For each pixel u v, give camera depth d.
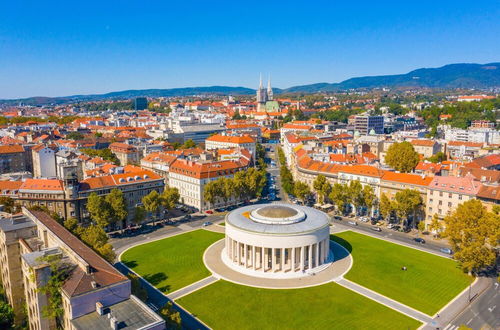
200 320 116.38
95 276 94.00
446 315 118.56
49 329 97.00
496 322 114.75
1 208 157.12
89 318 87.69
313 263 149.75
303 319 116.69
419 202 185.12
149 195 196.75
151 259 159.88
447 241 177.88
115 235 188.88
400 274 145.00
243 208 172.62
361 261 156.25
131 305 92.62
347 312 120.12
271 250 148.38
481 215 142.38
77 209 191.25
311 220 154.50
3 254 126.31
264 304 125.00
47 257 99.31
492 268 149.25
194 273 146.75
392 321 115.38
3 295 131.38
